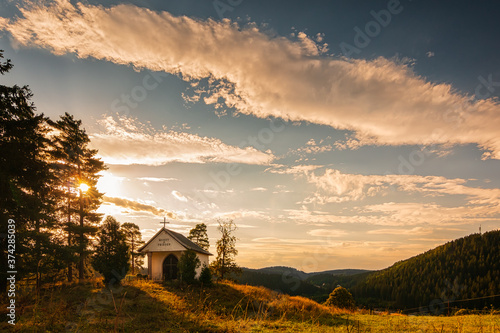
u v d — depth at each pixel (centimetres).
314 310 2030
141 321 1179
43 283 2019
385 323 1504
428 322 1478
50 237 2256
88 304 1478
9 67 1792
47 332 912
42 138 2041
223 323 1221
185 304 1578
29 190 1997
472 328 1177
